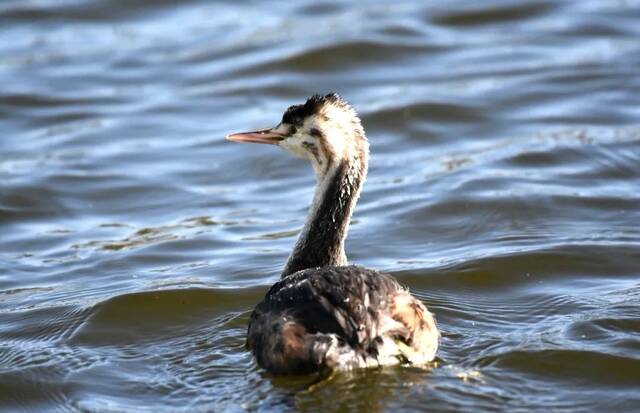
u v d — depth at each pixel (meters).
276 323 11.59
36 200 19.55
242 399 11.48
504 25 27.97
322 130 13.62
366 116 22.62
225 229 18.27
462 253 16.64
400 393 11.45
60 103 24.17
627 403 11.56
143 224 18.67
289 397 11.37
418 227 17.91
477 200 18.61
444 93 23.77
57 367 12.93
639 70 24.66
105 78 25.48
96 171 20.81
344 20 28.22
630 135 21.36
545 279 15.50
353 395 11.38
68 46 27.31
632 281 15.30
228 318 14.34
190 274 16.23
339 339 11.30
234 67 25.69
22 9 28.86
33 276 16.52
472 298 14.92
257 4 29.66
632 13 28.22
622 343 12.93
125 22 28.73
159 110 23.77
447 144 21.77
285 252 17.05
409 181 19.94
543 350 12.68
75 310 14.81
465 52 26.33
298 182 20.39
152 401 11.86
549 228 17.52
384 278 12.08
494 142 21.61
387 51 26.19
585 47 26.34
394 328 11.50
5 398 12.36
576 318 13.88
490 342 13.06
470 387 11.73
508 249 16.58
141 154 21.66
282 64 25.58
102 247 17.62
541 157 20.48
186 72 25.70
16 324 14.52
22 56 26.73
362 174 13.73
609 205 18.34
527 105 23.17
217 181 20.52
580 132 21.70
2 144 22.33
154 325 14.28
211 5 29.64
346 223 13.72
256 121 23.00
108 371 12.73
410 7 29.02
